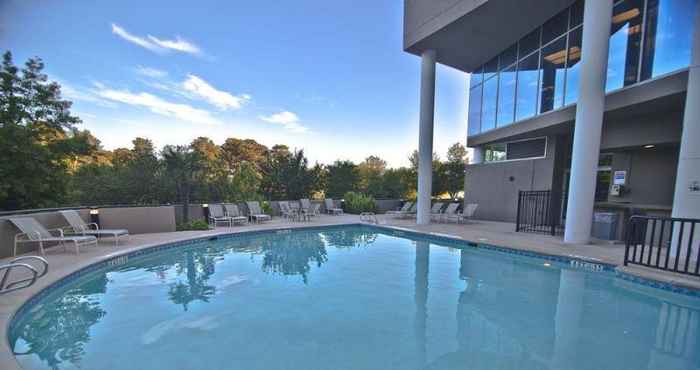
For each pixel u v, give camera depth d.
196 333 3.36
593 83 6.65
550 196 10.51
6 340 2.63
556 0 8.41
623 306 4.21
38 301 3.96
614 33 7.39
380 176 20.62
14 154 11.35
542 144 11.18
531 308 4.12
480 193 13.42
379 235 10.35
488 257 7.08
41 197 12.22
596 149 6.82
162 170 12.55
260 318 3.77
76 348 3.03
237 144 34.22
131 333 3.35
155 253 7.08
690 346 3.12
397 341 3.21
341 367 2.72
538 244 7.23
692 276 4.59
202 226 9.64
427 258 6.98
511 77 11.20
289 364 2.77
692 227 4.53
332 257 7.08
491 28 9.86
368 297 4.52
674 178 8.21
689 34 5.78
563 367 2.72
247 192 13.97
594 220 7.94
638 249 6.57
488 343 3.17
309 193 17.47
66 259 5.57
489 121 12.52
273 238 9.58
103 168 13.80
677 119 7.34
